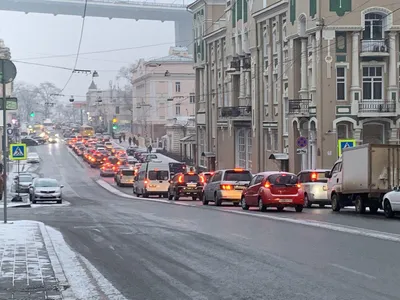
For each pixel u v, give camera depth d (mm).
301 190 29312
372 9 47375
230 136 69500
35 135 158875
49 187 43688
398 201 23891
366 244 16000
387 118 48156
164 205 36719
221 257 14578
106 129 181750
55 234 19766
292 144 52531
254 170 61844
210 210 30516
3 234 18516
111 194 58969
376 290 10508
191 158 93500
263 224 22016
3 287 11234
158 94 124312
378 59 48031
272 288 10922
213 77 75750
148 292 10891
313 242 16688
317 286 10953
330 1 47531
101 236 19312
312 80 49406
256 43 60562
